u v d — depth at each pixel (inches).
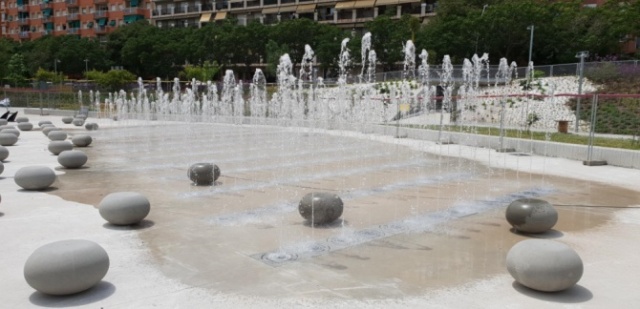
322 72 2154.3
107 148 749.9
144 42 2488.9
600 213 354.6
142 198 311.7
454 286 214.7
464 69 1515.7
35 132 1019.9
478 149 746.2
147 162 602.5
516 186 456.4
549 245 208.2
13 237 284.8
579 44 1699.1
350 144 820.0
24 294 204.7
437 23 1909.4
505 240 285.4
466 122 1080.2
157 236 288.5
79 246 204.5
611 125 904.3
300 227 309.3
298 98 1485.0
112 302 196.5
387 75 1606.8
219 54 2393.0
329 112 1338.6
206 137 930.7
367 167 568.7
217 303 195.8
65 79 2464.3
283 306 193.0
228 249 264.5
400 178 496.7
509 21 1679.4
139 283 216.7
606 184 468.1
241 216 336.5
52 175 431.8
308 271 231.9
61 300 198.2
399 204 378.0
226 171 532.4
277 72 2010.3
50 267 193.2
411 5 2471.7
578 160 620.4
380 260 248.5
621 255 259.0
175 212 347.9
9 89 1888.5
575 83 1226.0
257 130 1097.4
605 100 1021.2
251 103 1571.1
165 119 1493.6
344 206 368.8
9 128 885.8
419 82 1454.2
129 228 305.4
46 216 334.3
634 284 217.9
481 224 320.8
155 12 3280.0
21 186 420.8
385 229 306.2
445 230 305.4
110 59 2765.7
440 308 192.1
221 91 1839.3
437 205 375.2
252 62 2413.9
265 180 478.6
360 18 2635.3
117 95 1913.1
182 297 201.6
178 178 488.7
